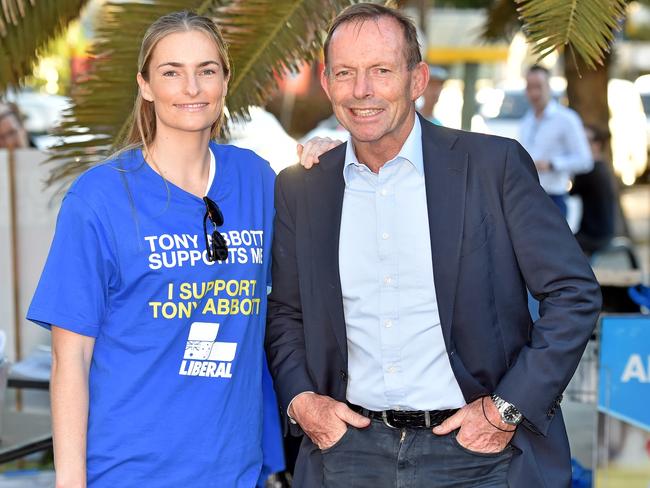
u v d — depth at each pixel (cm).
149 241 262
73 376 262
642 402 392
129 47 375
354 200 289
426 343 284
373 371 289
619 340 389
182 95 264
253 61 390
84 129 380
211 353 269
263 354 297
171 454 264
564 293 276
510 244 281
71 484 258
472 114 1302
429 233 281
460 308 279
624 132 1656
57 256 262
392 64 276
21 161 547
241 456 275
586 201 823
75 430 261
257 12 386
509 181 279
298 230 295
